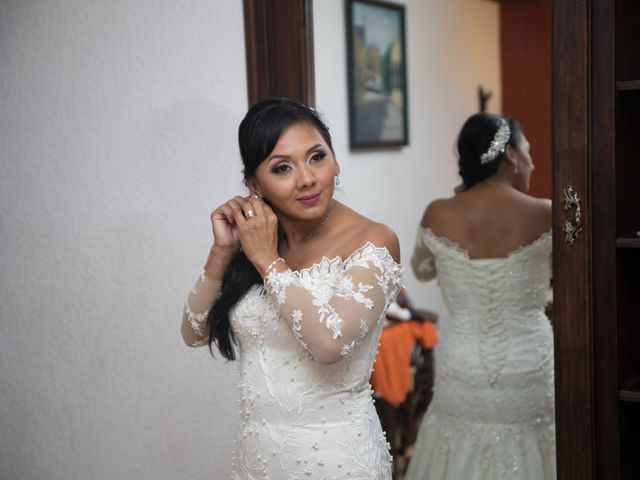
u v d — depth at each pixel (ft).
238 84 7.93
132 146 8.71
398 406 7.13
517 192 6.32
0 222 9.80
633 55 5.86
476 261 6.57
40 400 9.78
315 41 7.38
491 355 6.54
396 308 7.09
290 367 5.58
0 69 9.51
